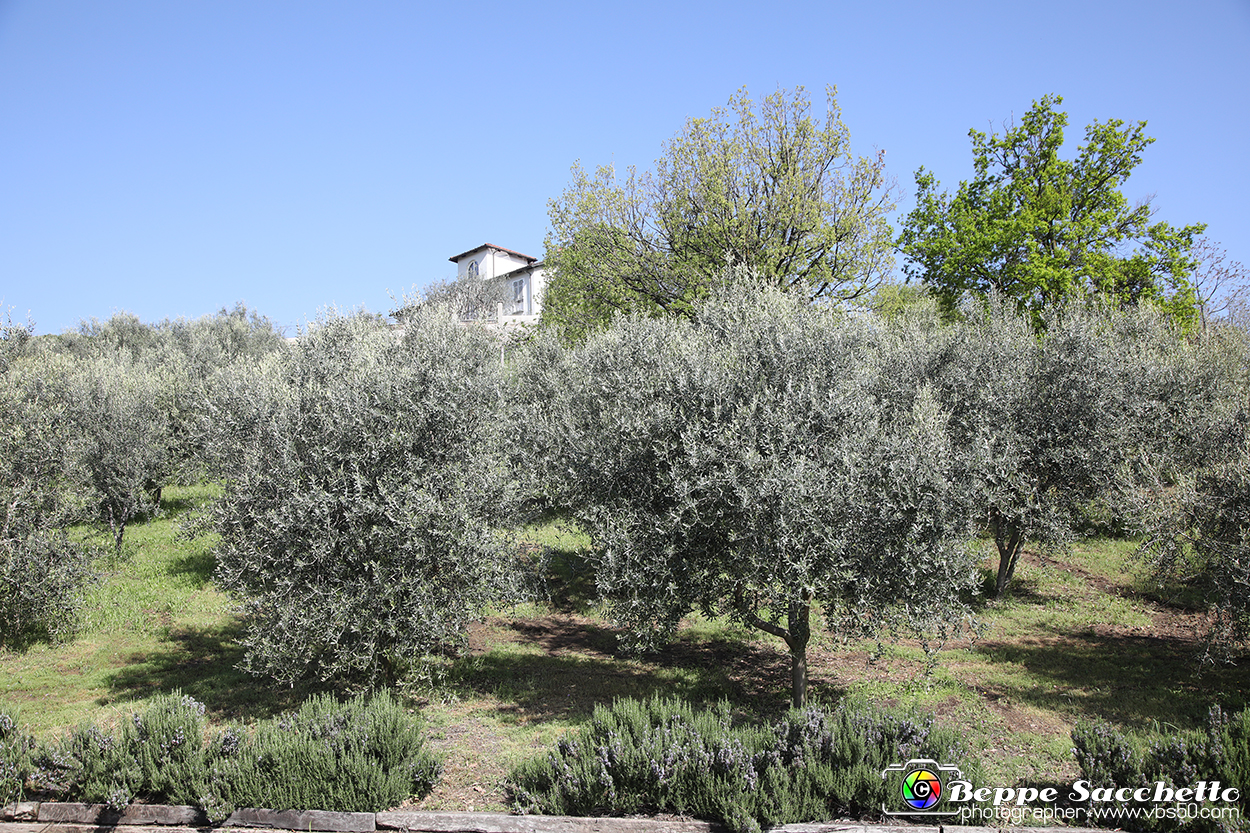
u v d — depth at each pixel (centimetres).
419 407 848
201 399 1540
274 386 942
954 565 758
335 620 777
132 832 582
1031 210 2538
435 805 625
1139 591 1323
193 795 601
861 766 582
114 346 2834
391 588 795
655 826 563
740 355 862
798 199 1788
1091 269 2388
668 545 789
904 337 1452
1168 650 1059
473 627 1241
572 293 2092
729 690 948
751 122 1902
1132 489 1029
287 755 608
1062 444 1175
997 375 1224
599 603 1001
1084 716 834
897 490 748
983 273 2572
